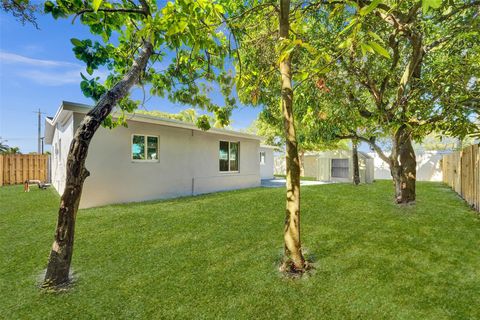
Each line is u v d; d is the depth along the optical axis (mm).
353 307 2469
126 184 7375
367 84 5602
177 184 8742
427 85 3514
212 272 3199
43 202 7254
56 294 2727
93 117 2949
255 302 2584
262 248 3920
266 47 4227
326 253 3670
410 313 2359
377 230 4543
